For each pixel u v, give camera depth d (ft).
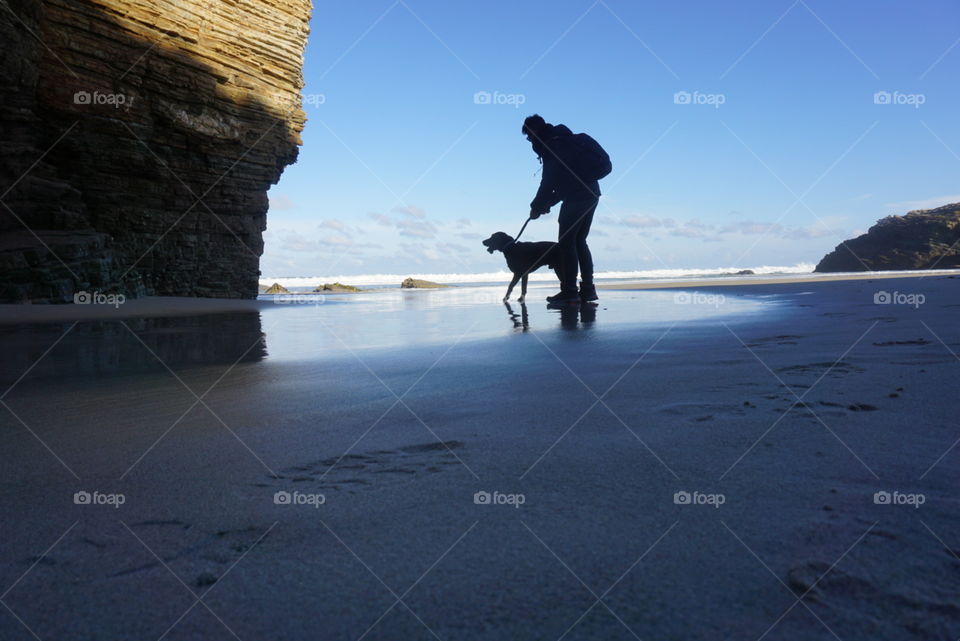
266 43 46.47
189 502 4.05
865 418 5.59
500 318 19.65
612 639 2.43
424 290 60.13
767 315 17.57
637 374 8.49
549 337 13.66
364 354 11.87
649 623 2.53
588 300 26.13
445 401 7.17
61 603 2.82
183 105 41.16
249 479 4.51
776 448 4.78
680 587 2.79
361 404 7.18
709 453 4.73
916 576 2.80
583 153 23.63
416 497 4.03
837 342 10.93
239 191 46.91
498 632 2.51
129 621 2.66
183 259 44.24
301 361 11.26
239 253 48.26
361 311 26.40
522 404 6.84
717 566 2.96
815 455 4.57
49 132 36.27
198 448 5.39
